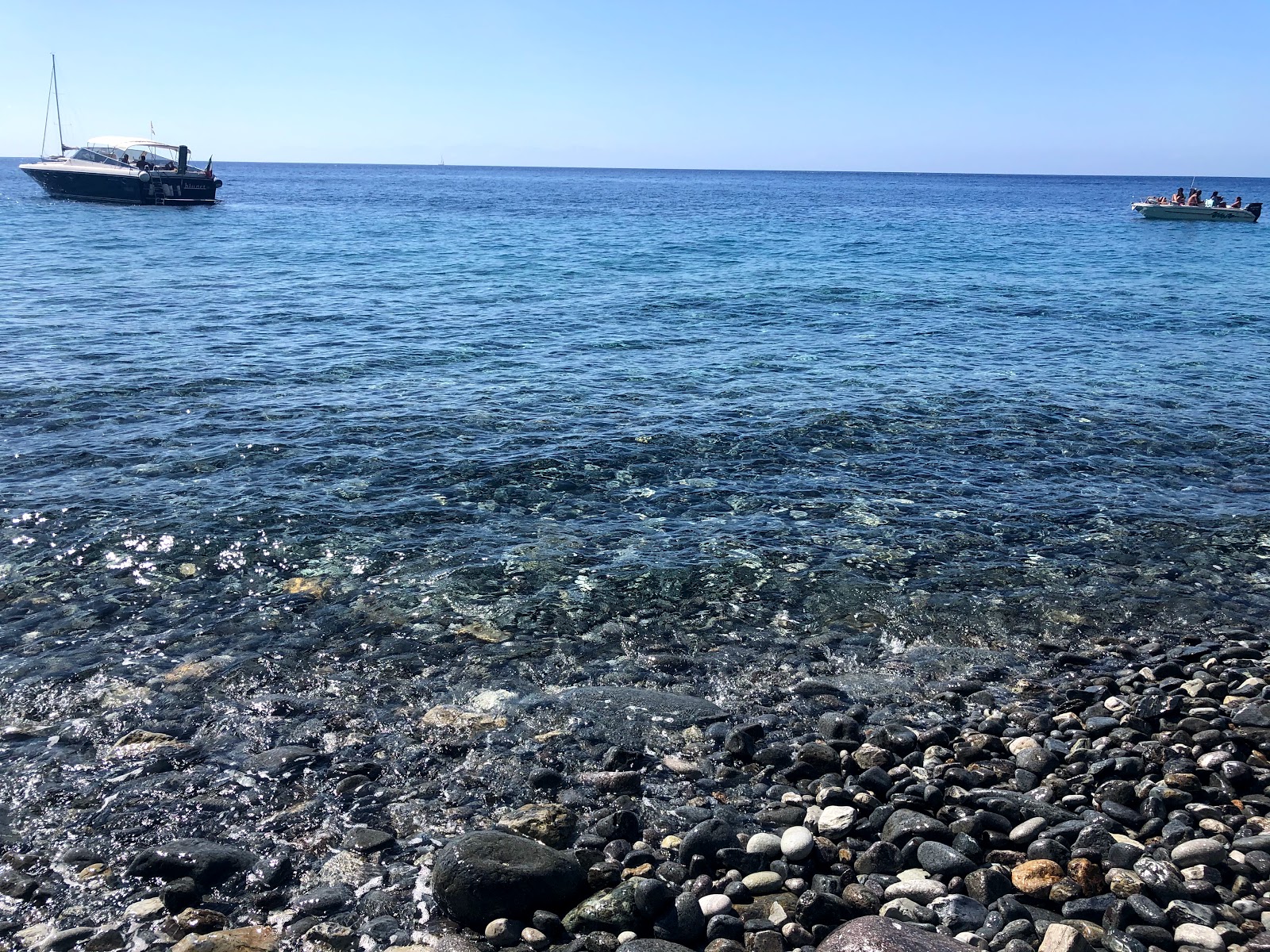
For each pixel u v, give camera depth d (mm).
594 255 36688
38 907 4652
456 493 10750
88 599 8125
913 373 16703
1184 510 10711
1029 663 7590
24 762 5887
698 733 6367
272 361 16578
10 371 15164
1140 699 6754
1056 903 4758
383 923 4574
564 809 5438
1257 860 4918
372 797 5621
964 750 6137
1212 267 34500
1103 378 16531
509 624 7957
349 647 7512
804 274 30969
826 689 7039
